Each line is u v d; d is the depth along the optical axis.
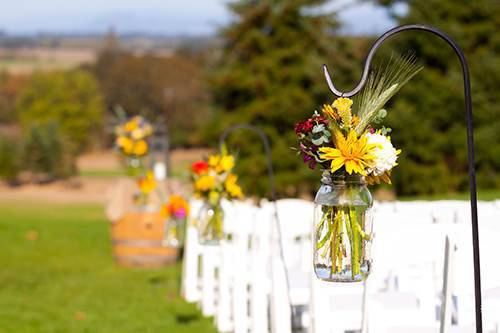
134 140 10.76
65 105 54.69
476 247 3.07
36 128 34.59
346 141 3.21
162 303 8.52
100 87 56.78
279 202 6.72
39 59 104.12
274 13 25.05
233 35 25.47
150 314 7.97
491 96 24.47
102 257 12.25
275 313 4.66
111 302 8.70
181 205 8.52
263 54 25.30
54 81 54.84
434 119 24.31
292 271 5.96
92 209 24.53
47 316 8.06
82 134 55.25
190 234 8.48
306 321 5.34
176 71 55.56
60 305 8.63
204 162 6.44
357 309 4.51
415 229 3.66
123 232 10.85
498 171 24.67
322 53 25.62
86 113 55.31
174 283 9.67
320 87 24.88
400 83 3.24
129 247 10.85
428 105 24.12
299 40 25.23
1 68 61.47
